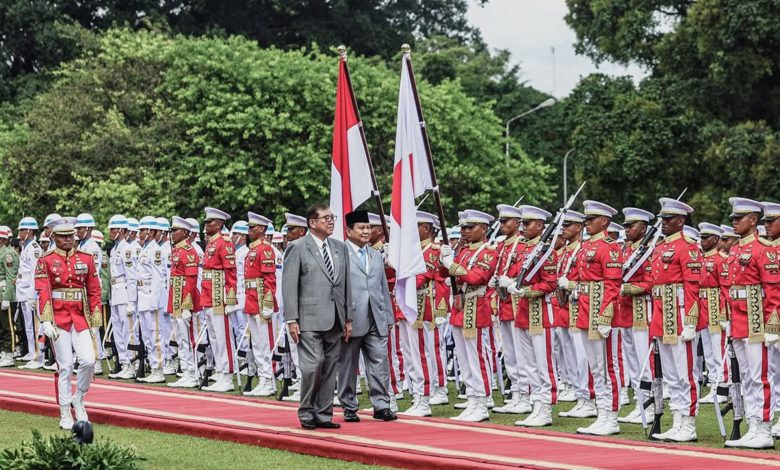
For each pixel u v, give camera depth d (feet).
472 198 125.18
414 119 48.88
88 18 156.25
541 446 38.45
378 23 165.99
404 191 48.34
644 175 122.01
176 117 111.96
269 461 37.91
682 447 38.09
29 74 148.66
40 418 49.21
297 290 43.86
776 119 122.83
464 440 39.96
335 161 50.42
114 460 34.19
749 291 41.98
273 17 161.07
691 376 43.09
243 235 67.56
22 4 147.33
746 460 35.45
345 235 49.75
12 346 75.20
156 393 56.59
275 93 113.70
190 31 154.81
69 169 110.93
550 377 48.24
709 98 122.52
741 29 112.98
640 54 129.29
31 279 74.02
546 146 179.01
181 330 63.82
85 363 45.88
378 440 39.91
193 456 39.01
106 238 104.68
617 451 37.35
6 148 113.80
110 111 111.34
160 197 108.58
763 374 41.63
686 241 43.19
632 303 49.14
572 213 53.78
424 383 50.96
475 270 48.55
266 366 59.98
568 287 50.21
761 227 51.49
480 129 128.77
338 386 45.93
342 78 50.57
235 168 108.99
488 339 52.13
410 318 47.91
